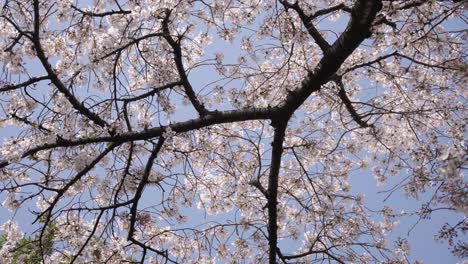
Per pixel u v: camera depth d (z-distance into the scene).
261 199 7.98
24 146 6.05
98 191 6.83
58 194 6.01
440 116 7.54
